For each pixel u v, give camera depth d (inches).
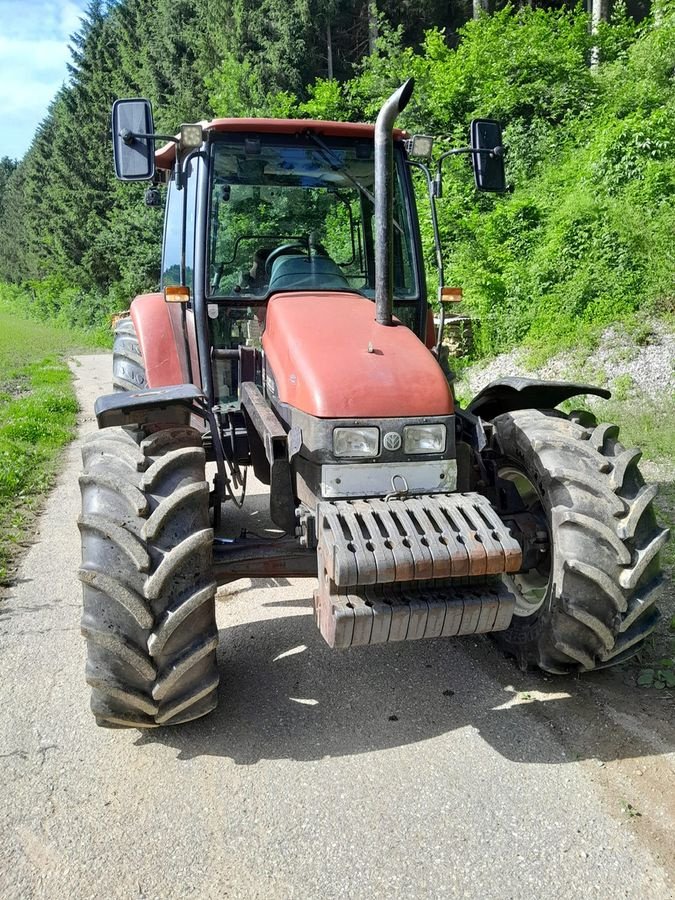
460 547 103.6
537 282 401.7
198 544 109.3
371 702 128.7
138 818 101.9
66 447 334.6
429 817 100.4
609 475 120.7
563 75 605.3
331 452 112.1
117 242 1060.5
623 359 327.3
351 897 88.1
